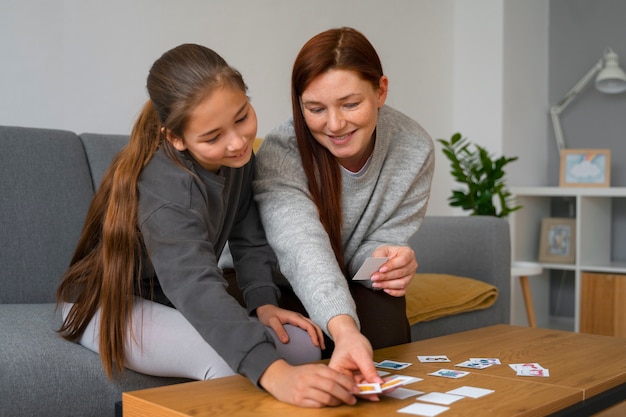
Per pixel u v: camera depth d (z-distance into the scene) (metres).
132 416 1.07
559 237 4.10
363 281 1.71
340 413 1.00
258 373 1.09
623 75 3.88
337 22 3.54
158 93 1.29
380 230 1.79
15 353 1.32
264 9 3.21
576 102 4.30
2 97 2.40
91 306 1.39
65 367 1.33
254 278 1.56
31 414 1.29
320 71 1.44
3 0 2.40
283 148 1.64
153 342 1.32
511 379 1.19
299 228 1.47
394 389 1.10
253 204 1.63
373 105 1.50
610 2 4.18
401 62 3.89
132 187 1.34
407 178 1.75
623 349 1.46
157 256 1.26
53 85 2.53
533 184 4.29
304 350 1.39
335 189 1.64
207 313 1.18
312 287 1.35
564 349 1.46
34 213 1.98
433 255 2.63
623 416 1.42
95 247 1.48
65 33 2.56
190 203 1.31
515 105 4.13
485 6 4.09
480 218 2.55
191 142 1.28
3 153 1.97
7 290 1.90
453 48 4.21
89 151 2.18
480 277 2.51
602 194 3.74
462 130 4.18
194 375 1.28
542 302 4.31
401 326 1.64
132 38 2.75
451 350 1.44
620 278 3.69
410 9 3.93
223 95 1.24
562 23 4.34
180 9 2.90
